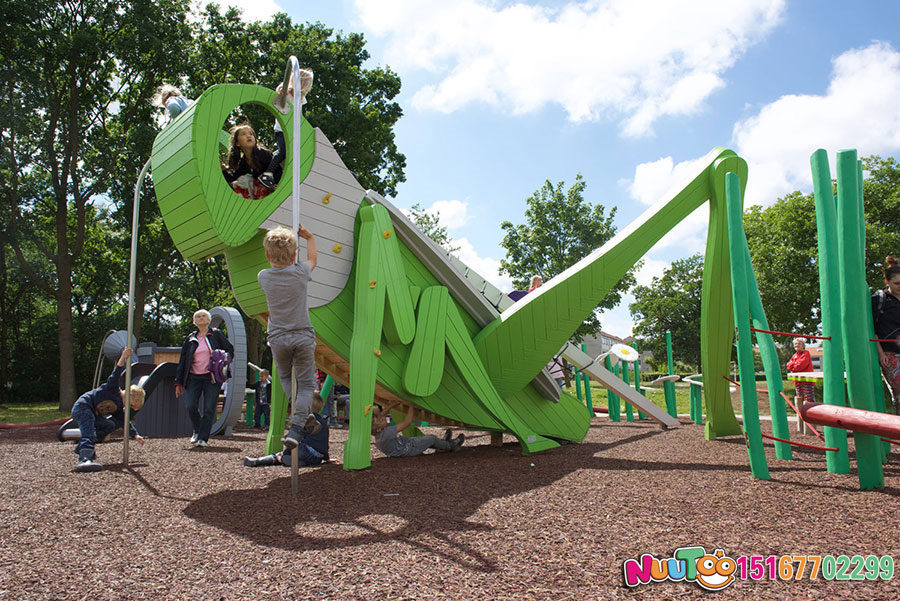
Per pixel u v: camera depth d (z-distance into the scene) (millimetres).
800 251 27172
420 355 6168
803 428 8734
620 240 7348
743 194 7875
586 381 13664
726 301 7812
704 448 7090
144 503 4191
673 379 12484
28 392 32438
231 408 9773
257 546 3086
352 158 22828
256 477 5219
